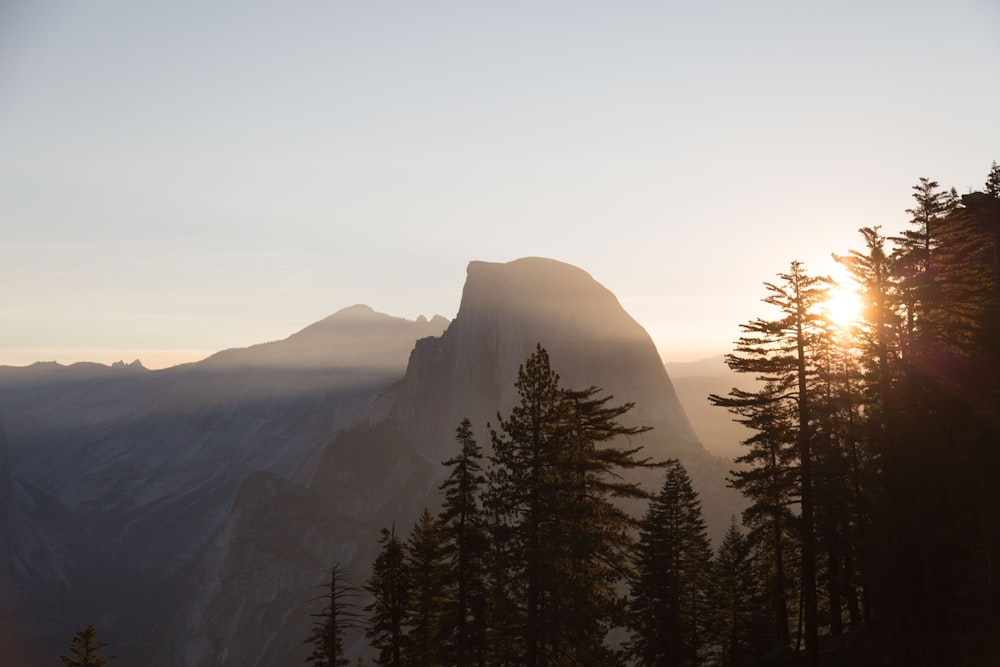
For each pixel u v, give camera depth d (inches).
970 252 1321.4
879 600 1460.4
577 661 1242.6
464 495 1604.3
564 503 1216.8
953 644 1310.3
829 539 1480.1
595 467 1301.7
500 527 1285.7
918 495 1352.1
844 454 1568.7
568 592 1202.6
